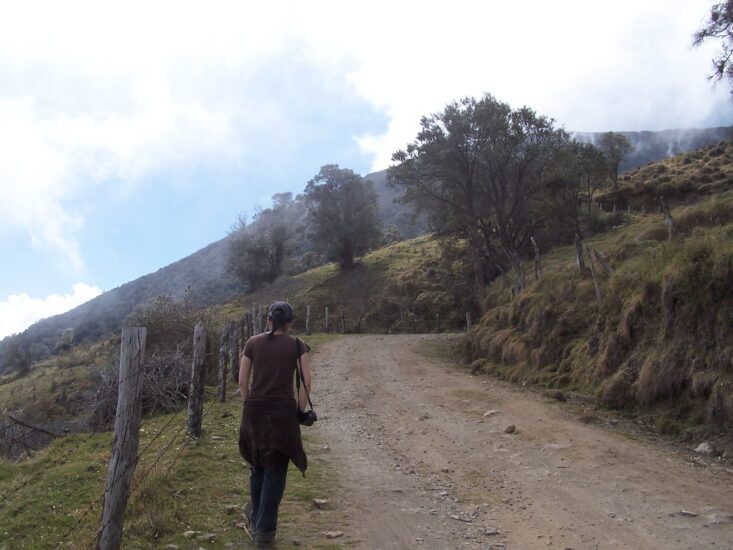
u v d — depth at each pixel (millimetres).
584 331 13539
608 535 5160
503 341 16875
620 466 7336
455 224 34844
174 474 6637
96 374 19562
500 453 8195
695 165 54156
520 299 17391
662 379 9633
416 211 37656
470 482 6926
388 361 20375
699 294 9594
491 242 37625
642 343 10805
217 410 11922
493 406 11547
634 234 17297
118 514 4098
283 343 4805
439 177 35344
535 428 9492
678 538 5039
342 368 18828
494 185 34406
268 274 75062
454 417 10852
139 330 4293
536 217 36656
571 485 6641
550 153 34344
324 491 6441
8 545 5469
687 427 8688
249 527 5070
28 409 22625
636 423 9562
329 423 10875
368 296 57219
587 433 9047
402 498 6293
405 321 47406
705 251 10039
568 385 12508
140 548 4699
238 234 75812
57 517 6047
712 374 8742
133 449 4203
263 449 4602
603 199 52750
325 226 72062
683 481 6695
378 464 7789
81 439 10664
